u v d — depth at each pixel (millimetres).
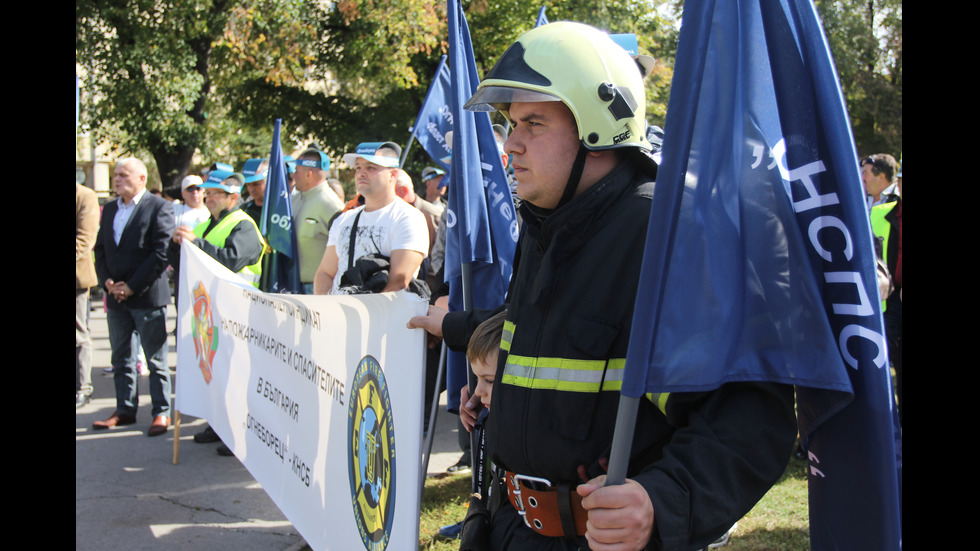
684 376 1277
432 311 2271
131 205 5711
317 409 3047
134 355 5953
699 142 1296
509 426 1621
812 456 1378
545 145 1574
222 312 4309
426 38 16719
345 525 2773
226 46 17516
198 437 5441
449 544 3541
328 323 2908
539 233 1650
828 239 1292
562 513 1557
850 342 1288
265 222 5973
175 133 16375
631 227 1531
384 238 4020
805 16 1294
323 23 18750
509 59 1593
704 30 1276
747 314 1340
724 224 1320
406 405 2295
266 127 22469
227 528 3938
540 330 1594
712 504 1278
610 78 1540
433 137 3689
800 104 1305
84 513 4125
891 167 5426
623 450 1283
